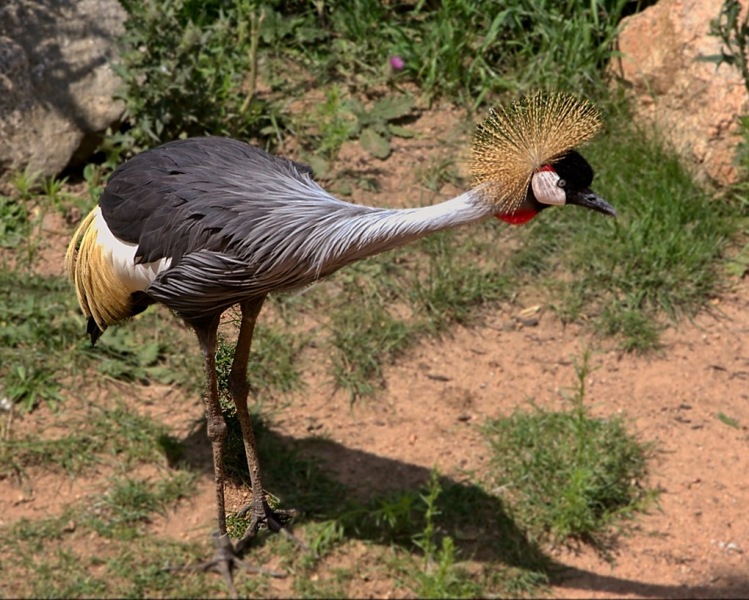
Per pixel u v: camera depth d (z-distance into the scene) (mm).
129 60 13117
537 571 9508
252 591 9203
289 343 11836
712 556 9758
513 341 12172
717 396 11523
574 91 14656
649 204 13320
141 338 11734
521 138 8898
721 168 13773
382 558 9562
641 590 9406
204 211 9055
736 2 12938
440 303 12352
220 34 14500
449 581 9250
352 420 11133
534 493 10164
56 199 13008
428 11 16281
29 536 9539
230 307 9758
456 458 10680
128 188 9445
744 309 12648
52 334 11516
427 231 8992
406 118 15008
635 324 12211
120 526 9727
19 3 13477
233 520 9859
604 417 11164
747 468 10680
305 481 10344
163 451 10508
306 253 9039
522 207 9062
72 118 13328
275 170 9594
